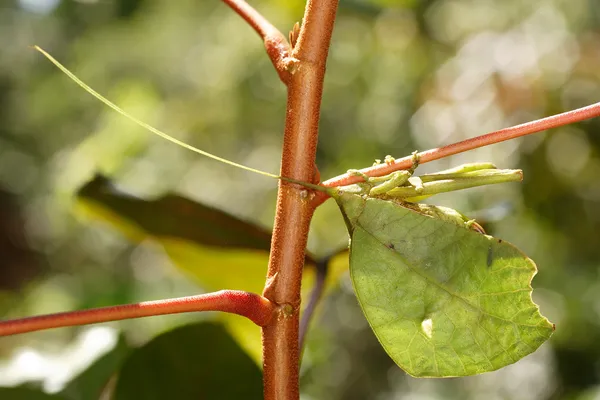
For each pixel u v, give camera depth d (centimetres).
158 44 126
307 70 24
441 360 24
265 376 25
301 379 46
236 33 108
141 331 76
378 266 24
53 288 118
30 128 150
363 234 24
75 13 115
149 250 122
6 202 156
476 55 81
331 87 96
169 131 117
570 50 78
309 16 25
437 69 86
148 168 112
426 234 24
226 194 111
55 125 143
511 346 24
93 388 34
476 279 24
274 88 105
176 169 113
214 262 33
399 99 92
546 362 81
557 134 76
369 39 92
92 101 134
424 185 24
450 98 81
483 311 24
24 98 149
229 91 110
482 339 24
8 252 154
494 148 77
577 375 80
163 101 122
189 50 123
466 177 25
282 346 25
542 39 79
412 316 24
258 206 109
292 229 25
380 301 24
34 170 151
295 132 24
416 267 24
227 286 34
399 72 92
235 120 113
